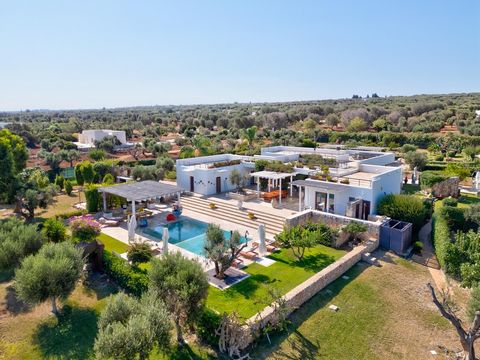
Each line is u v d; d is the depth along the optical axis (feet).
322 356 42.93
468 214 77.10
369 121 332.60
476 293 41.75
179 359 42.27
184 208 109.09
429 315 52.49
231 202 108.99
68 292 50.42
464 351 42.52
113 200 107.65
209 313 46.26
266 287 55.16
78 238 66.49
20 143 125.80
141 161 181.88
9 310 52.47
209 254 60.18
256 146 209.87
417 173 152.05
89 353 43.62
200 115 474.49
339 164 125.39
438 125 281.74
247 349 43.78
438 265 70.08
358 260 70.13
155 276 44.78
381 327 49.06
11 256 56.80
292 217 81.66
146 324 36.78
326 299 55.31
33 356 43.21
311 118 354.74
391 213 86.12
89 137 279.90
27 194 94.68
